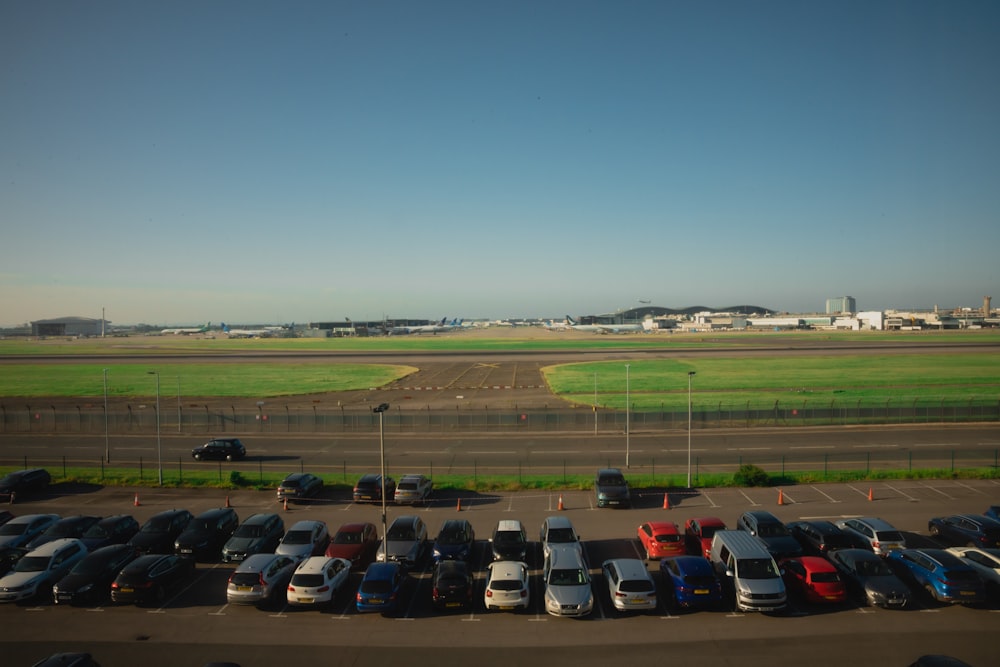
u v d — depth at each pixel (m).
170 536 38.06
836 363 150.88
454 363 170.12
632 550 37.38
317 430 81.12
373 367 161.50
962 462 59.75
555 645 25.48
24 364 179.12
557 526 35.75
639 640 25.80
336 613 28.98
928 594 29.41
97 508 48.00
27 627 27.78
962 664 20.75
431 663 24.20
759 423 80.75
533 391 112.81
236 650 25.50
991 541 34.81
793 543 33.75
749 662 23.83
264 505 48.72
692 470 58.16
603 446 69.75
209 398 109.88
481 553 37.22
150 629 27.48
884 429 77.38
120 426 85.25
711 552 32.41
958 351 180.62
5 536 37.41
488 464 62.03
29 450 71.31
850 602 29.14
